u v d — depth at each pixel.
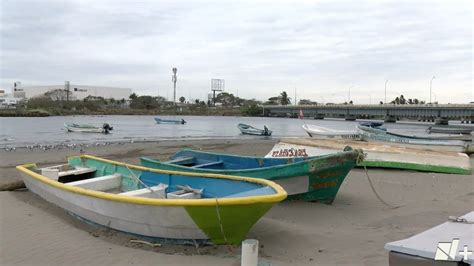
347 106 88.50
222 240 6.93
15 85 177.25
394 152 17.09
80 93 176.38
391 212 9.91
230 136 44.34
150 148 27.02
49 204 10.18
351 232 8.16
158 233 7.10
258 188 7.50
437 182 14.23
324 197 10.46
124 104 158.12
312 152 17.02
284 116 130.62
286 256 6.73
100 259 6.64
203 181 8.62
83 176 11.48
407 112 77.12
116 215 7.45
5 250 7.10
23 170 10.84
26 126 58.34
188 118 121.25
